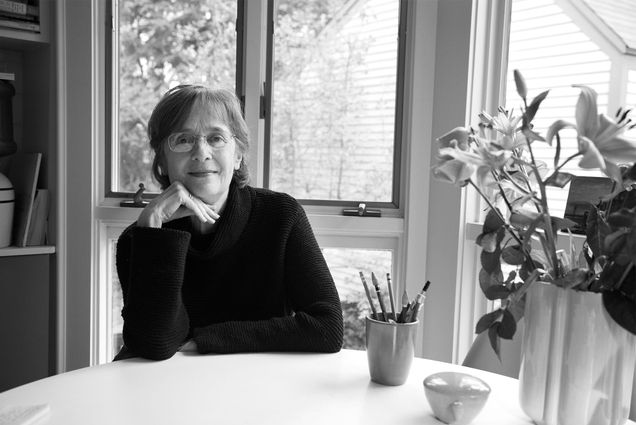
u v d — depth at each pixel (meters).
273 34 2.13
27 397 0.96
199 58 2.17
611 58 1.73
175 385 1.03
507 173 0.87
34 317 2.10
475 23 1.95
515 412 0.95
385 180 2.17
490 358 1.32
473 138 0.87
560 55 1.85
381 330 1.04
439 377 0.93
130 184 2.20
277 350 1.27
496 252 0.88
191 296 1.51
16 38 1.96
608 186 1.41
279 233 1.53
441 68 2.03
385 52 2.13
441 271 2.05
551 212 1.81
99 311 2.14
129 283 1.35
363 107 2.16
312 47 2.15
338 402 0.97
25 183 2.06
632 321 0.73
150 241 1.26
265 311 1.53
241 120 1.54
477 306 2.04
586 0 1.79
